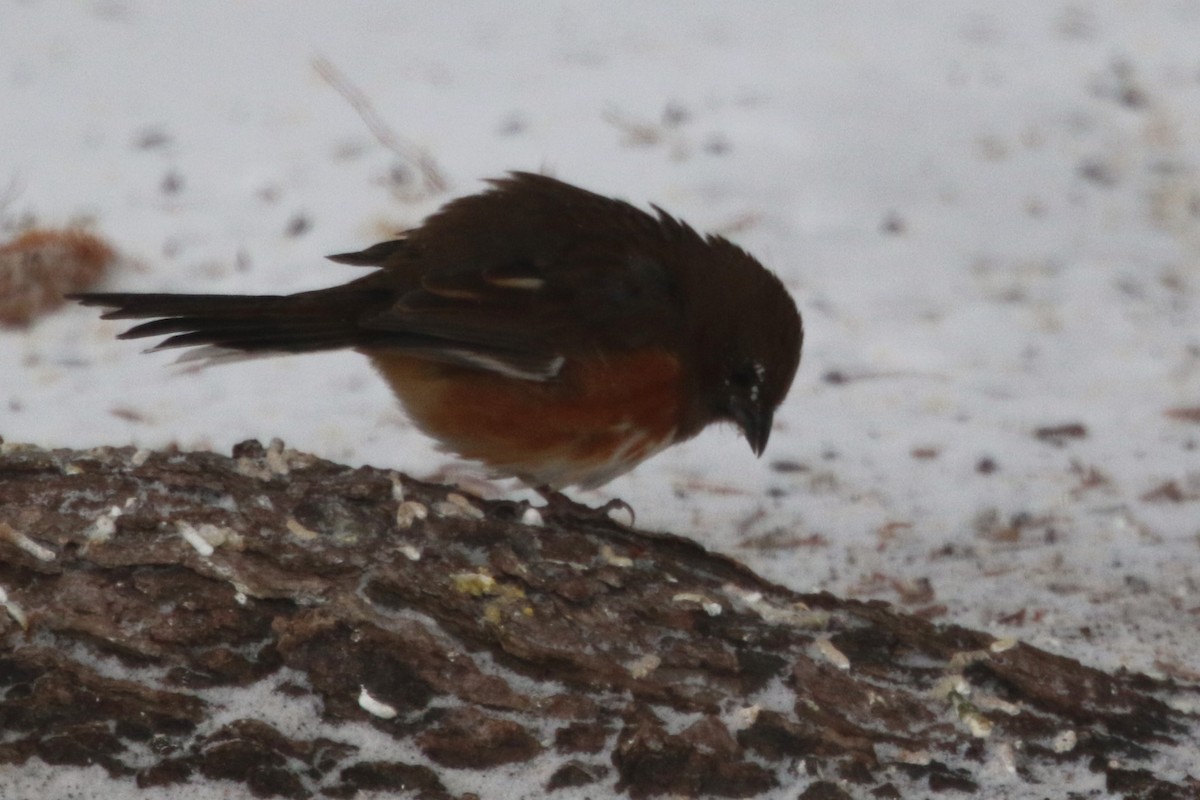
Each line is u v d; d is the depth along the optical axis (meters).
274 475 7.62
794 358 8.88
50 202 15.96
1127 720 7.43
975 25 20.98
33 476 7.27
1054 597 10.09
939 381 13.68
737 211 16.25
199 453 7.72
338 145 17.38
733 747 6.88
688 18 21.02
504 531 7.48
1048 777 7.11
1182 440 12.77
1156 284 15.47
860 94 18.45
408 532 7.36
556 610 7.16
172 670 6.83
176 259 15.01
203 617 6.90
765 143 17.41
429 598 7.07
